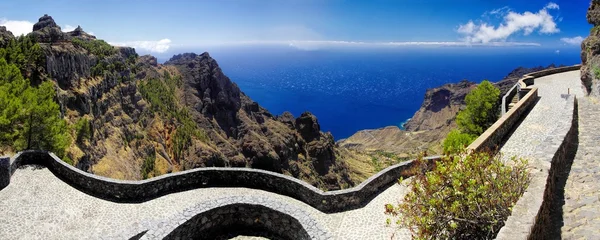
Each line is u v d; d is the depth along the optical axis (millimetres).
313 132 147750
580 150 14898
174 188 19031
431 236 10289
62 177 19578
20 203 16984
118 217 16391
